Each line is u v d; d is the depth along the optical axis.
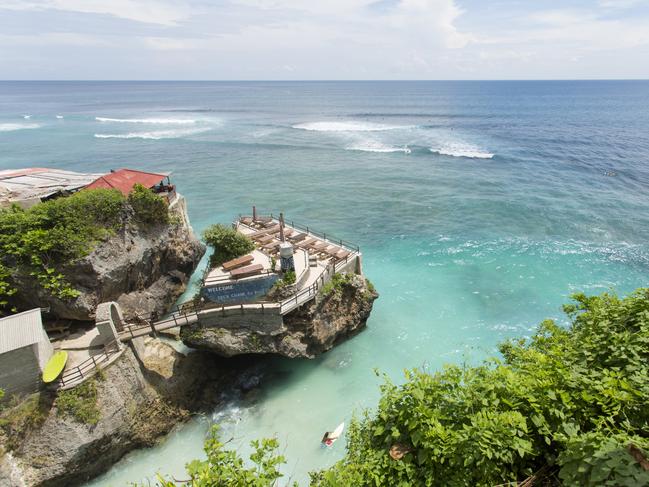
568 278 34.31
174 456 19.17
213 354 24.19
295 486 9.66
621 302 12.10
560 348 10.76
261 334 22.08
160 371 21.89
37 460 16.67
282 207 52.09
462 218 48.06
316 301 23.94
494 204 52.16
